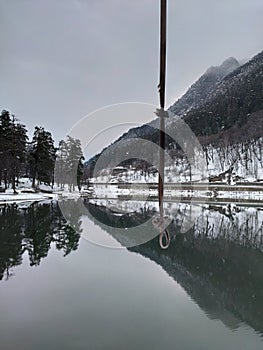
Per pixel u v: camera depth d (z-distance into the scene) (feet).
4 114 120.57
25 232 48.55
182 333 17.58
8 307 20.38
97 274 27.27
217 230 55.57
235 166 182.60
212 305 21.33
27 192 122.72
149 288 24.18
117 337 16.94
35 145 131.44
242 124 220.02
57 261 31.27
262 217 74.74
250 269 30.63
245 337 17.22
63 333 17.24
